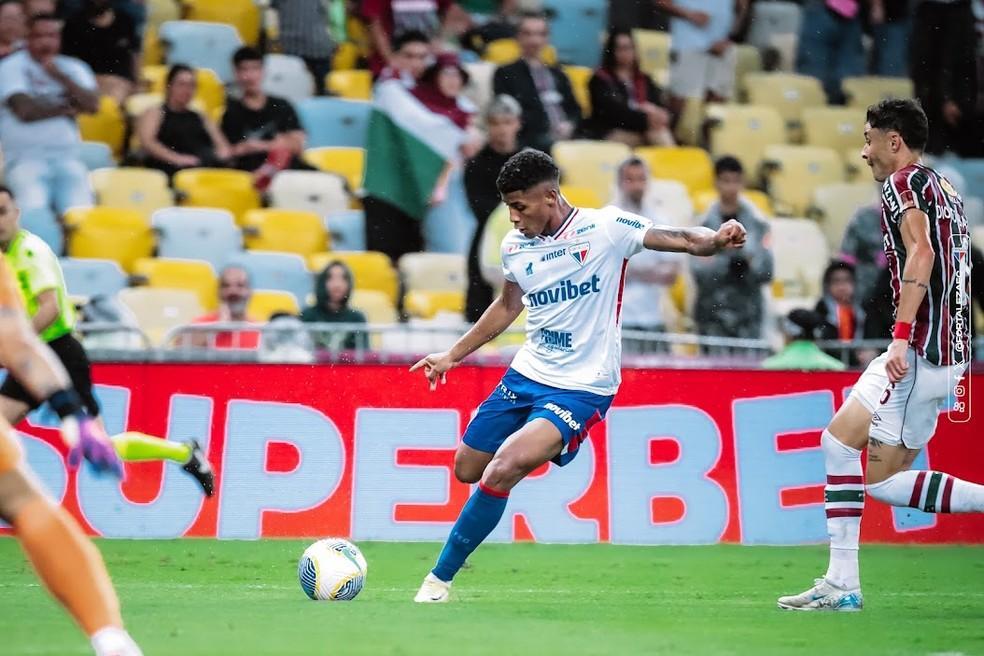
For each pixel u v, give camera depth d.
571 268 21.66
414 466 33.59
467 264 42.16
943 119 53.78
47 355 14.02
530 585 25.69
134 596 22.81
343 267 38.59
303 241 44.56
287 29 48.91
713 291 42.38
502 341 39.38
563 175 46.75
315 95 49.00
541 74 47.25
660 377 34.22
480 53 51.19
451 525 33.53
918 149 21.66
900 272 21.27
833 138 52.62
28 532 13.35
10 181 43.97
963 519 34.69
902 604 23.12
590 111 48.72
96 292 41.72
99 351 35.06
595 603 22.58
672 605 22.45
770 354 40.88
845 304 43.19
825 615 21.17
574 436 21.59
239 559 29.11
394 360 36.47
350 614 20.06
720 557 31.02
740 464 34.16
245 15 50.97
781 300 44.78
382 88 45.00
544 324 21.94
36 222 43.56
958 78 53.72
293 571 27.17
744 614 21.17
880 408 21.62
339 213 45.59
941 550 33.28
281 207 45.53
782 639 18.20
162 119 45.41
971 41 53.75
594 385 21.66
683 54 52.44
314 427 33.50
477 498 21.61
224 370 33.47
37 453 33.09
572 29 52.91
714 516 34.03
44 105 44.53
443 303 42.56
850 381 34.53
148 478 33.38
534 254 21.86
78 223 43.06
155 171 45.06
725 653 16.77
